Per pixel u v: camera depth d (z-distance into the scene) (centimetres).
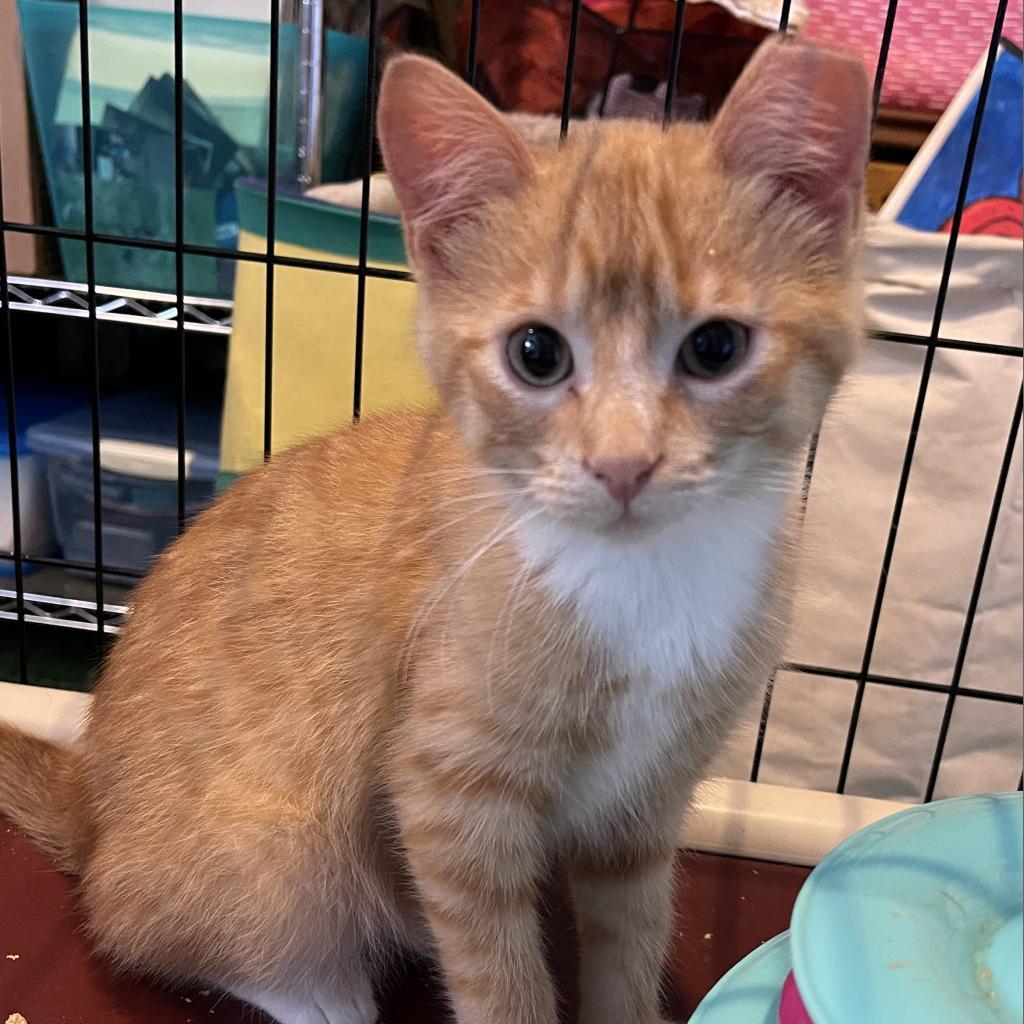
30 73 42
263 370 43
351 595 27
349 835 27
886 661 42
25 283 44
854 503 40
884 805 35
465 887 24
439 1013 28
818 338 22
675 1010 29
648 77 42
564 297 21
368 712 26
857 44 41
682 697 24
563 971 30
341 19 42
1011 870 17
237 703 28
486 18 43
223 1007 28
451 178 23
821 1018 14
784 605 25
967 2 41
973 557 40
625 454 20
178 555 30
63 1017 27
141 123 43
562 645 23
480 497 24
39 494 49
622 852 27
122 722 29
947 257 32
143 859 27
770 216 21
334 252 40
